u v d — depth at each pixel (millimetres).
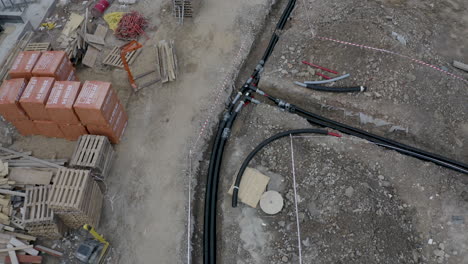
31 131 11906
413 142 11953
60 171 9805
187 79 13273
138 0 16078
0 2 15586
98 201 10391
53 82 11070
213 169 11273
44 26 15125
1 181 10375
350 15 13812
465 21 14578
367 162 11016
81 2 16031
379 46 12602
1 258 9422
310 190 10484
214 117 12398
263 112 12273
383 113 11938
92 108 10250
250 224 10242
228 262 9805
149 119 12352
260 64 13758
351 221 9625
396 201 10469
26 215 9695
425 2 15203
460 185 10812
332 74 12688
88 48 14102
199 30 14812
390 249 9508
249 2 15664
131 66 13828
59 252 9984
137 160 11469
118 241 10109
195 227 10594
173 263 9664
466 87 12539
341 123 12266
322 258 9398
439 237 10055
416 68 12398
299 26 14469
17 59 11820
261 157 11398
